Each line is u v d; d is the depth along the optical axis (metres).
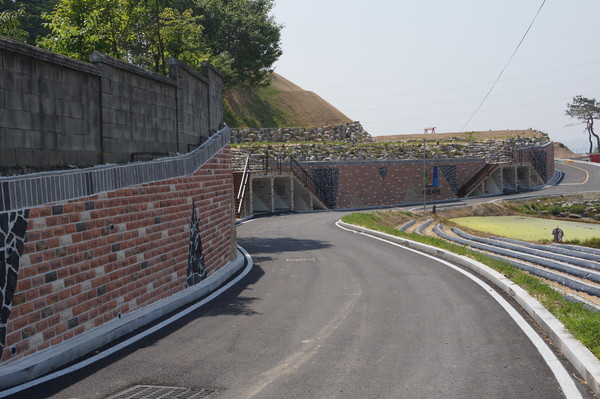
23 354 6.07
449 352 6.59
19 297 6.04
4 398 5.32
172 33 19.66
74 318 6.99
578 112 121.56
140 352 6.84
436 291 10.45
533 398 5.09
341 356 6.53
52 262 6.59
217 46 45.91
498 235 30.06
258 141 63.06
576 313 7.48
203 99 12.88
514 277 10.73
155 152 9.81
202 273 11.51
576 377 5.61
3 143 6.07
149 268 9.04
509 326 7.71
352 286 11.23
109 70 8.22
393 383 5.57
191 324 8.26
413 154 59.38
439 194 57.28
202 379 5.81
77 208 7.12
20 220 6.07
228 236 14.17
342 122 78.19
